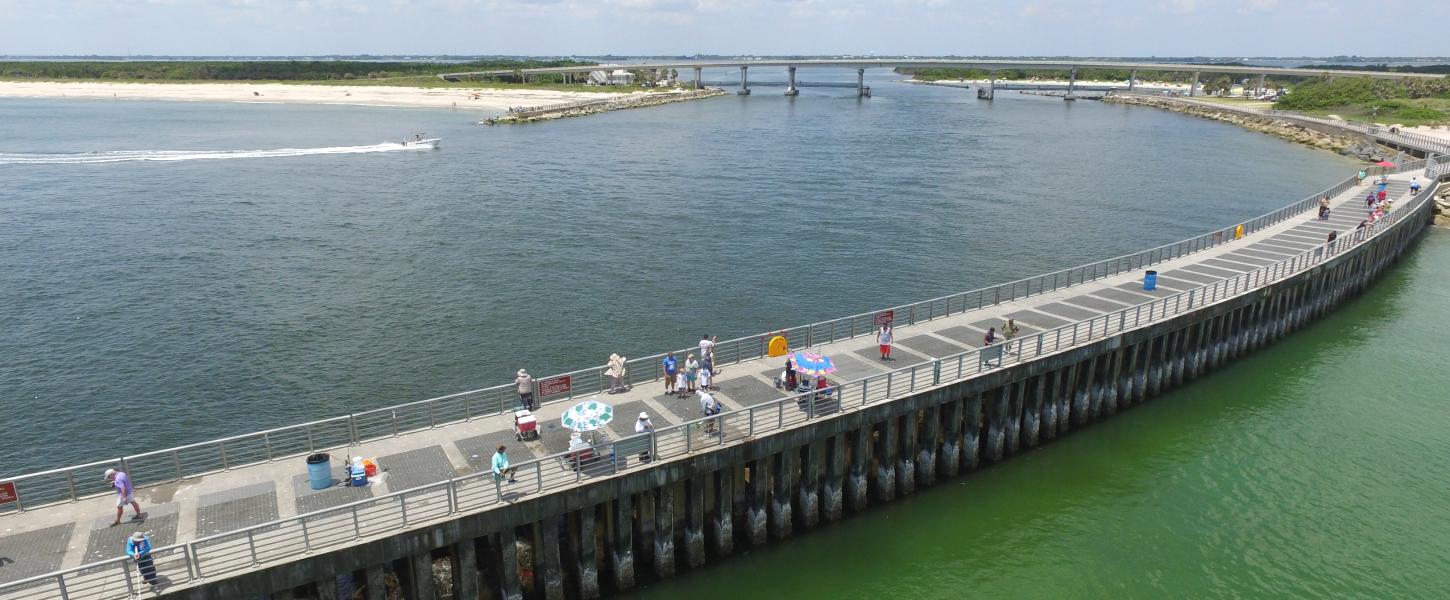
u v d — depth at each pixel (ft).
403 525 78.59
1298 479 118.93
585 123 635.66
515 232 263.49
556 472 88.22
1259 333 163.43
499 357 165.89
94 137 498.69
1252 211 301.84
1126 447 127.13
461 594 83.05
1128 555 102.68
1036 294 157.38
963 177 375.25
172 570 72.69
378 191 333.83
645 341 173.58
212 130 550.36
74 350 167.22
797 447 99.91
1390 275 217.77
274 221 277.23
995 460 121.08
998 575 99.09
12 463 126.11
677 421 101.76
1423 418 136.98
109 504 84.07
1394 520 109.09
